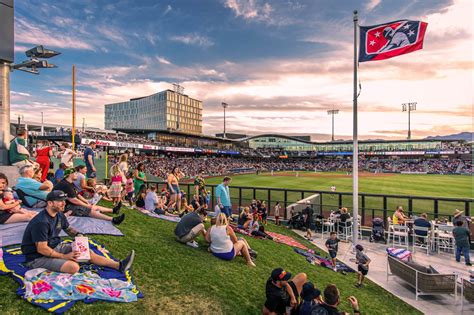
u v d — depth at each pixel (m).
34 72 11.88
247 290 5.99
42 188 7.75
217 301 5.23
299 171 84.06
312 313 4.82
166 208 12.06
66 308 4.04
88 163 11.33
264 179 50.16
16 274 4.51
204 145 89.31
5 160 11.26
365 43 12.36
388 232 13.05
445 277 8.08
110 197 11.45
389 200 23.88
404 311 7.36
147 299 4.77
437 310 7.55
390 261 9.55
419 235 12.31
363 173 74.38
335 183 43.12
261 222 15.19
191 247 7.50
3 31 11.11
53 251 4.57
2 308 3.82
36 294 4.12
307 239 13.66
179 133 76.56
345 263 10.83
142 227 8.31
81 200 8.21
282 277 5.11
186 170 57.28
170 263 6.25
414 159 98.88
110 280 4.87
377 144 108.81
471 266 10.58
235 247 7.36
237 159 94.19
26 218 6.64
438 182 45.44
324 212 19.06
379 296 8.13
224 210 11.70
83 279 4.64
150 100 98.50
